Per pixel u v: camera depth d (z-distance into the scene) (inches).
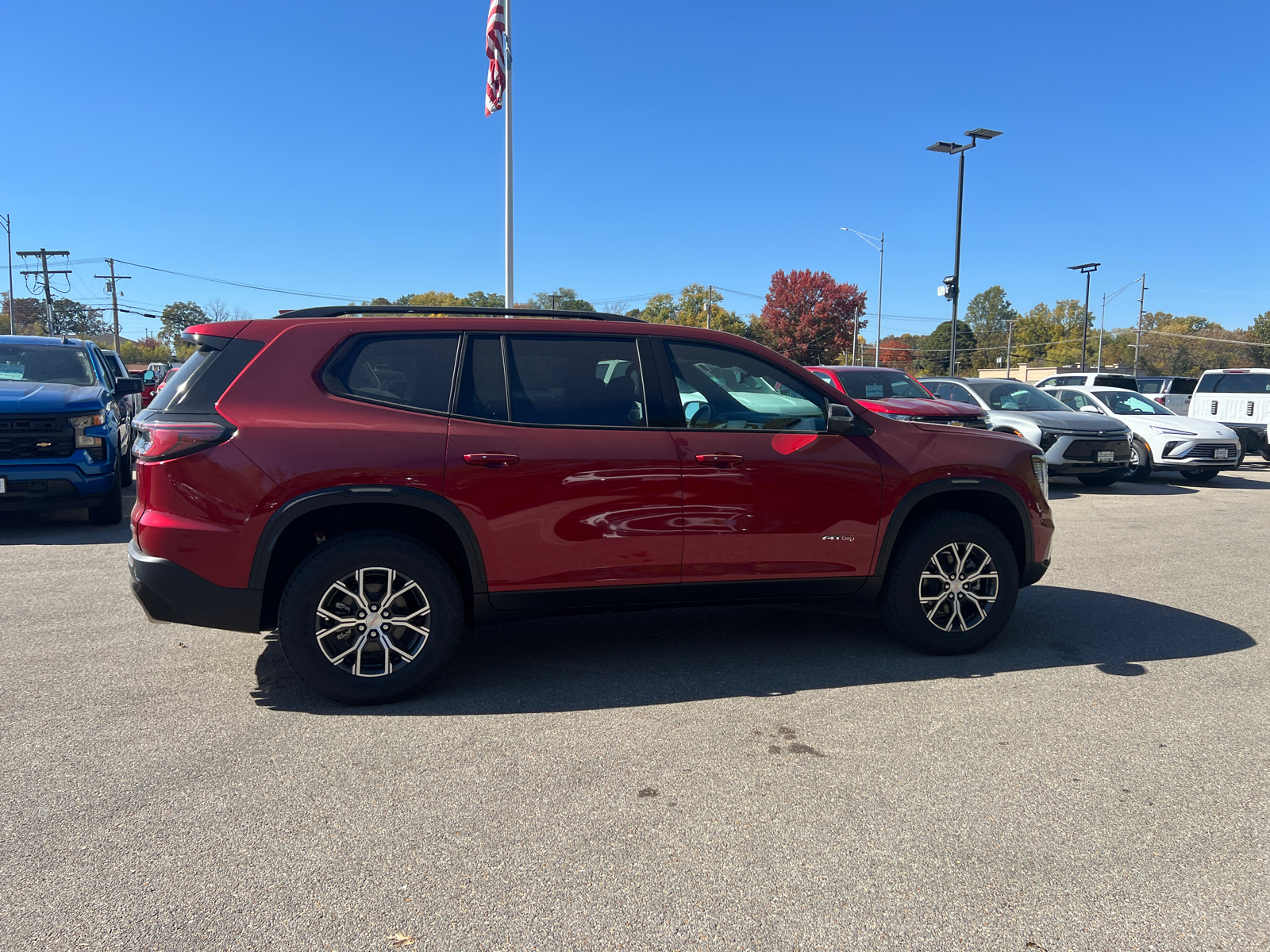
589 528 158.2
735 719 148.3
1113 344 4252.0
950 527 177.6
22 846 105.9
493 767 129.2
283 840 108.0
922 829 112.0
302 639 147.4
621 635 197.9
